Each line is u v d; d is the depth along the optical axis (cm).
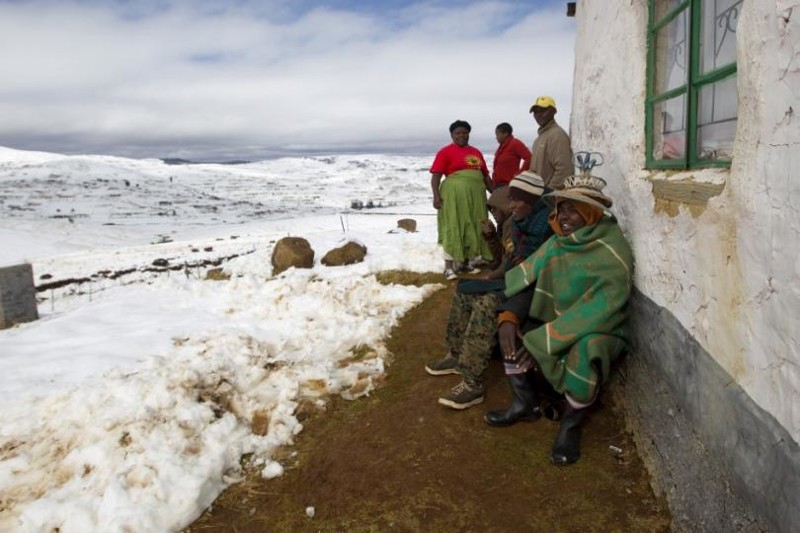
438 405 366
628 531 251
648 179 281
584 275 299
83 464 298
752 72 168
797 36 144
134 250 1969
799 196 144
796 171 145
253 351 439
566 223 311
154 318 572
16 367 433
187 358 422
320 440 342
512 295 332
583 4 459
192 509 276
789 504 152
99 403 344
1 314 630
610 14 363
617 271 295
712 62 226
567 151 536
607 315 292
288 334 506
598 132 399
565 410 311
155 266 1457
